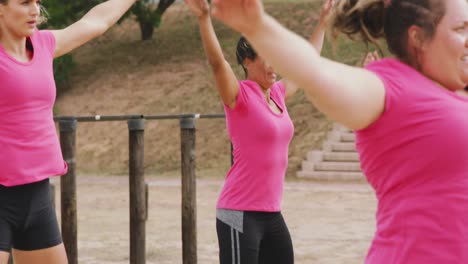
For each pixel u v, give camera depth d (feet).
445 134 7.53
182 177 25.89
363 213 48.96
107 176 73.77
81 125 84.53
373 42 8.30
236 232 15.96
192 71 90.89
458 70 8.01
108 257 34.42
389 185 7.88
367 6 8.14
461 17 7.91
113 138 81.66
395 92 7.54
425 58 8.01
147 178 71.61
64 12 87.25
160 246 37.06
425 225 7.71
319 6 100.17
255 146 15.89
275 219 16.33
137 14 96.32
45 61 14.48
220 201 16.33
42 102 14.30
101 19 15.78
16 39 14.12
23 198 14.26
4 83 13.71
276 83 17.29
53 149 14.56
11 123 13.91
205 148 77.36
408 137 7.59
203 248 36.40
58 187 61.57
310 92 6.78
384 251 8.01
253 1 6.30
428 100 7.56
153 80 90.22
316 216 47.70
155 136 80.59
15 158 13.97
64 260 15.10
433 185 7.68
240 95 15.81
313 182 68.39
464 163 7.63
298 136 76.89
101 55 99.55
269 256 16.53
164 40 101.14
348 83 6.97
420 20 7.89
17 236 14.62
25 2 13.88
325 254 34.91
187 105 83.97
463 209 7.66
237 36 96.99
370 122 7.59
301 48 6.57
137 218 24.36
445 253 7.66
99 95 89.04
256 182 15.93
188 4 14.82
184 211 25.91
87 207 52.65
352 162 71.15
